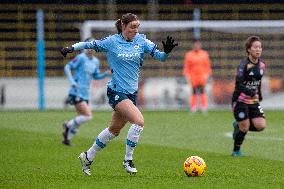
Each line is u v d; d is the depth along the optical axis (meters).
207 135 58.00
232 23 90.38
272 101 94.81
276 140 53.56
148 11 109.44
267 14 110.81
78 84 50.78
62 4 108.12
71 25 107.31
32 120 73.25
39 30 89.81
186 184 30.73
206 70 82.56
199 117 76.94
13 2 108.69
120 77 33.22
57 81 96.38
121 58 33.03
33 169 37.06
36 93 96.69
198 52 82.44
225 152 46.06
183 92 92.94
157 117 77.12
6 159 41.78
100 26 88.81
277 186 30.19
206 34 104.00
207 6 110.56
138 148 48.38
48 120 73.12
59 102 96.25
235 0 111.12
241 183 31.06
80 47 33.09
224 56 104.19
